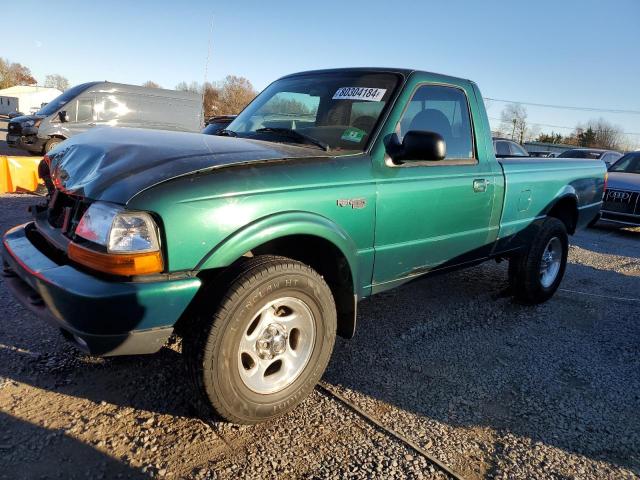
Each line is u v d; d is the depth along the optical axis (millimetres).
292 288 2562
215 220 2336
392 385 3188
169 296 2232
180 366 3172
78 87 14258
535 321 4488
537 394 3201
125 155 2551
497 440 2695
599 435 2797
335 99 3535
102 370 3076
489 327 4266
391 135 3227
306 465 2389
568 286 5703
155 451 2408
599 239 9273
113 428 2551
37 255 2561
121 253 2158
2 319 3652
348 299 3029
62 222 2705
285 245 2982
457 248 3785
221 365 2355
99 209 2256
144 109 14219
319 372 2803
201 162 2467
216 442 2502
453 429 2766
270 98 3984
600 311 4891
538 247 4562
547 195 4660
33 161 9570
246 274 2402
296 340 2727
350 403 2934
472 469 2453
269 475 2303
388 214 3121
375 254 3119
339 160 2951
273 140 3307
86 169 2615
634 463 2570
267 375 2643
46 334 3473
